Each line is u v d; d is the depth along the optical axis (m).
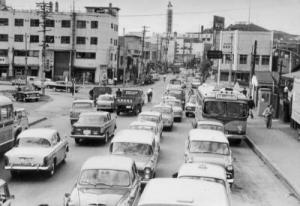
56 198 16.11
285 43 88.88
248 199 17.20
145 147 17.98
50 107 50.19
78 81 102.62
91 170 13.48
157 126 26.23
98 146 26.59
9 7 109.69
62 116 42.44
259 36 96.81
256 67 96.75
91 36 104.06
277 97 43.62
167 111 35.06
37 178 18.83
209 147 18.83
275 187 19.25
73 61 104.69
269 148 27.83
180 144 28.69
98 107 45.97
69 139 28.91
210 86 33.88
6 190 11.73
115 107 46.19
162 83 119.69
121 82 112.88
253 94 53.16
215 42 139.12
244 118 28.62
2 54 105.50
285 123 40.50
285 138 32.09
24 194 16.53
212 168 13.55
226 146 18.92
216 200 8.45
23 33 104.62
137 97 45.41
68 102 57.19
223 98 28.67
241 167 23.23
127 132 19.70
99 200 12.19
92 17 103.81
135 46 132.00
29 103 54.59
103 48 104.44
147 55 171.75
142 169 16.75
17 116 25.14
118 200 12.31
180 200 8.21
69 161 22.36
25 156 18.14
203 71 126.12
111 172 13.41
